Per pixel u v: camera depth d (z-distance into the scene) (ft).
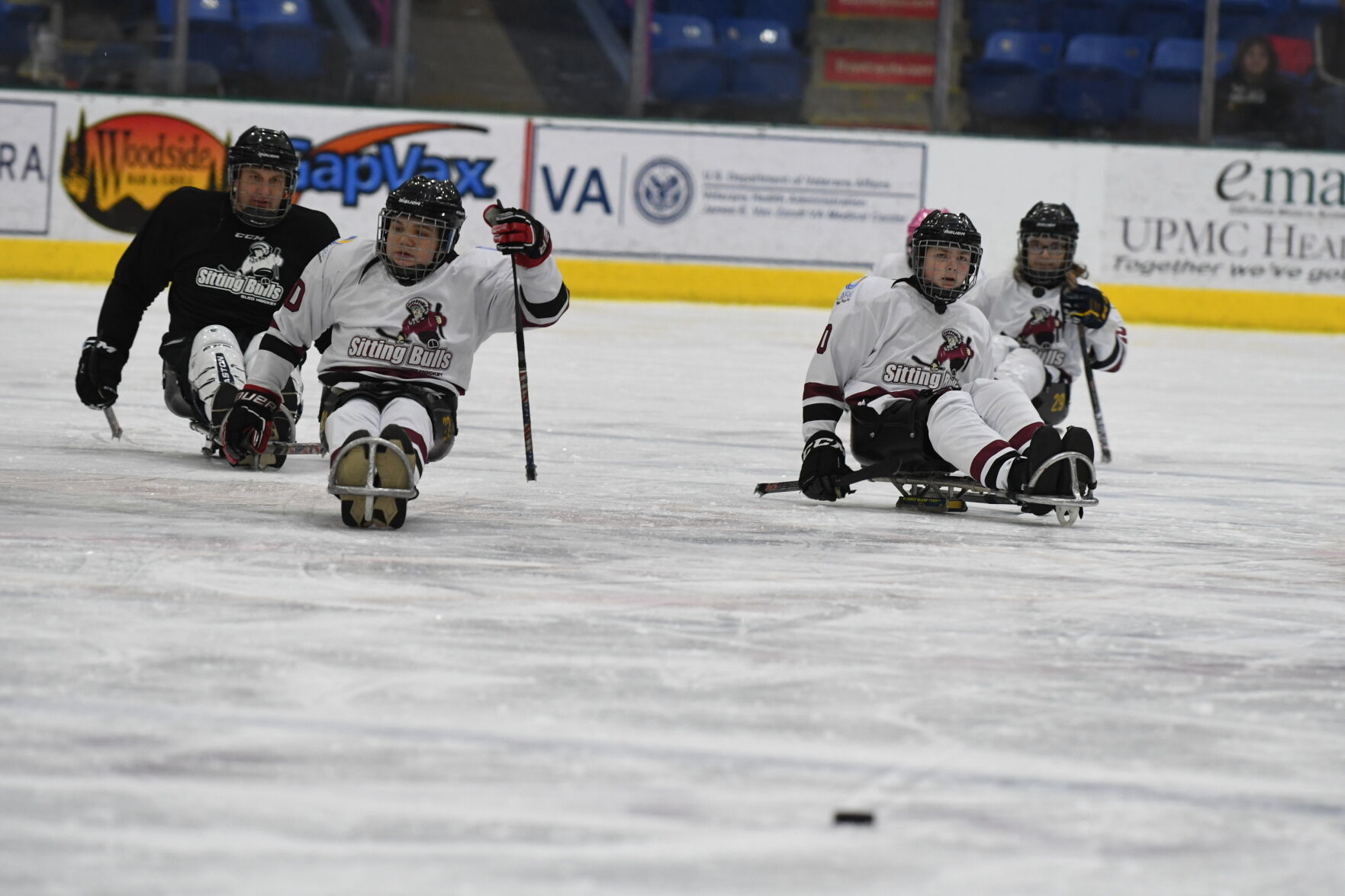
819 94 138.31
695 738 19.70
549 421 62.18
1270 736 20.94
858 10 137.49
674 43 137.39
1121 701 22.49
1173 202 130.00
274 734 19.12
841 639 25.84
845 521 40.16
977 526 40.47
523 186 130.11
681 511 40.47
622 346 96.27
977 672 23.90
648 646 24.66
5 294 111.04
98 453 46.91
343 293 38.68
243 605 26.35
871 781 18.30
